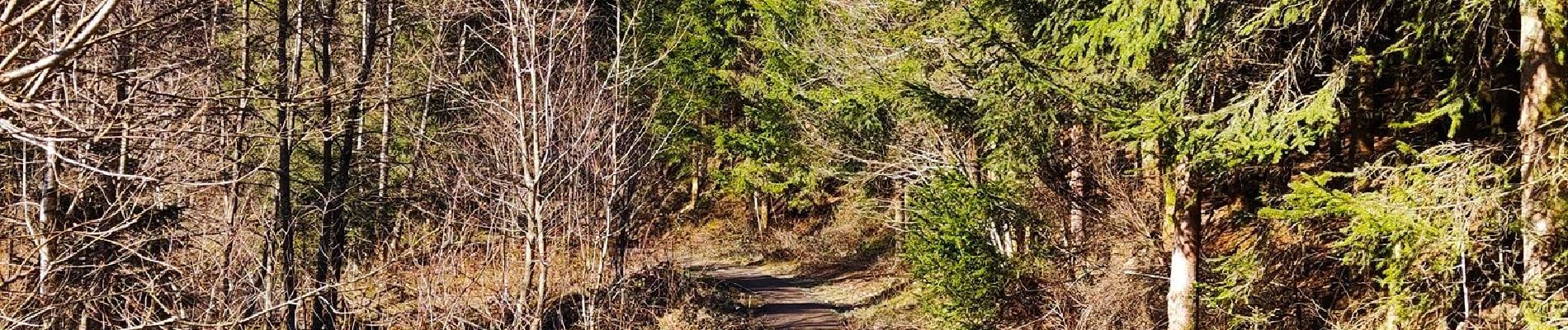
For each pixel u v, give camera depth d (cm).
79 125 477
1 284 571
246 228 888
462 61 1192
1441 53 759
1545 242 589
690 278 1669
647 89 1584
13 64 465
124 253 746
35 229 624
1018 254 1027
